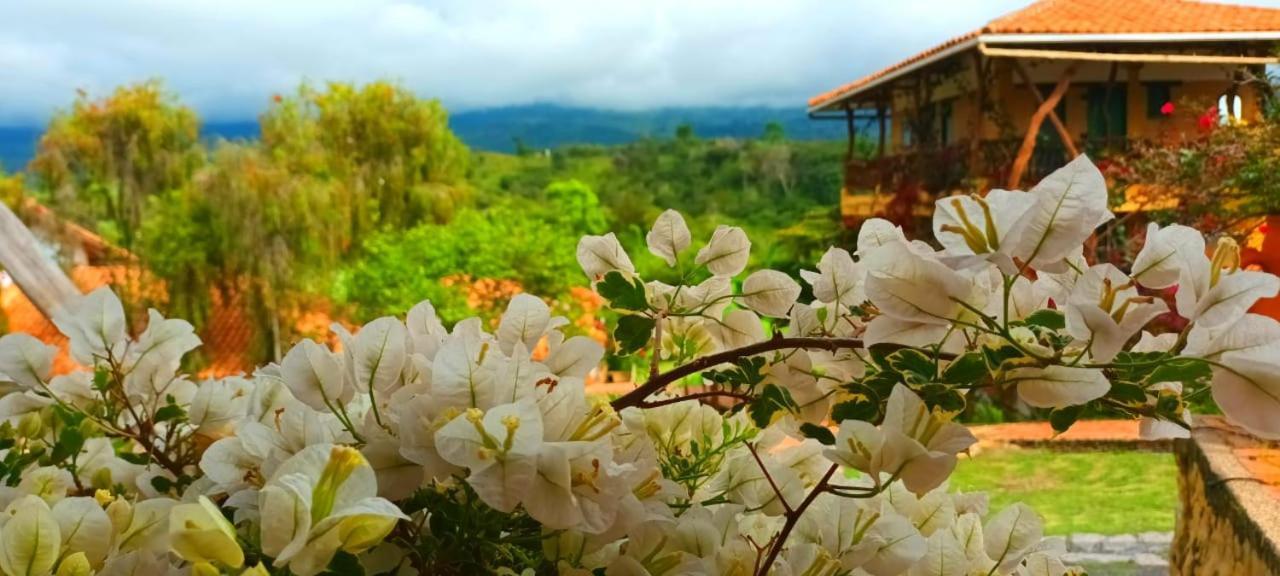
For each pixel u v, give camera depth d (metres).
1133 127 13.41
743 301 0.99
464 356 0.71
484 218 14.80
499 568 0.74
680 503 0.91
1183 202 9.54
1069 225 0.70
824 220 18.72
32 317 15.76
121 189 20.08
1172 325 4.07
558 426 0.71
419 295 13.88
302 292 18.56
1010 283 0.71
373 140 23.86
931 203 13.27
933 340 0.77
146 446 0.99
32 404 1.04
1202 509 3.18
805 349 0.92
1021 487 6.07
